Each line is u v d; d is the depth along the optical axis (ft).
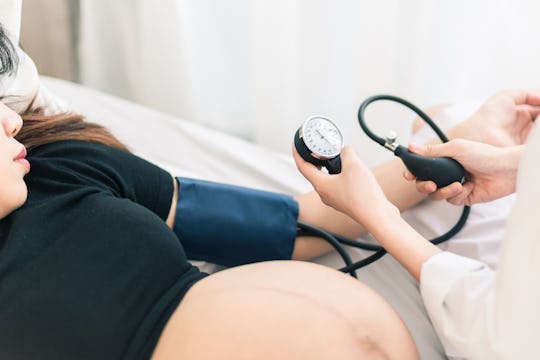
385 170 2.89
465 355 1.84
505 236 1.65
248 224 2.67
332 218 2.82
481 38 3.77
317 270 2.15
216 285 2.11
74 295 1.96
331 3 3.91
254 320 1.93
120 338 1.97
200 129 3.79
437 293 1.89
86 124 2.67
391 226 2.07
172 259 2.15
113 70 5.15
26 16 5.11
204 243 2.70
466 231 2.76
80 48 5.08
